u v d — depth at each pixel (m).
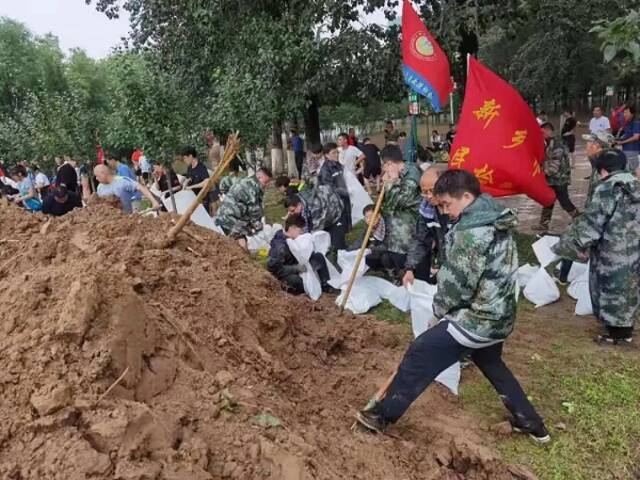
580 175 16.61
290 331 4.99
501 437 4.09
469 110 6.33
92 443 2.56
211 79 15.60
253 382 3.68
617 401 4.48
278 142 23.30
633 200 5.27
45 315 3.12
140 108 9.18
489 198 3.74
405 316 6.50
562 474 3.67
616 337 5.54
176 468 2.56
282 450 2.87
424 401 4.56
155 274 4.21
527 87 25.52
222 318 4.15
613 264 5.35
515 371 5.03
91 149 16.97
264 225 9.92
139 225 5.13
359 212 10.56
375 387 4.66
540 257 7.02
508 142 6.18
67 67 42.91
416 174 6.51
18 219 5.10
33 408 2.68
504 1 11.59
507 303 3.67
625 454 3.88
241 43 14.02
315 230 8.59
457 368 4.73
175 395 3.15
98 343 2.97
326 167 10.37
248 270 5.42
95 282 3.12
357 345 5.39
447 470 3.61
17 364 2.87
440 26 11.28
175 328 3.58
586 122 38.66
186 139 10.57
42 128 16.69
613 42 3.79
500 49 30.73
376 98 14.38
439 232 5.79
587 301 6.33
